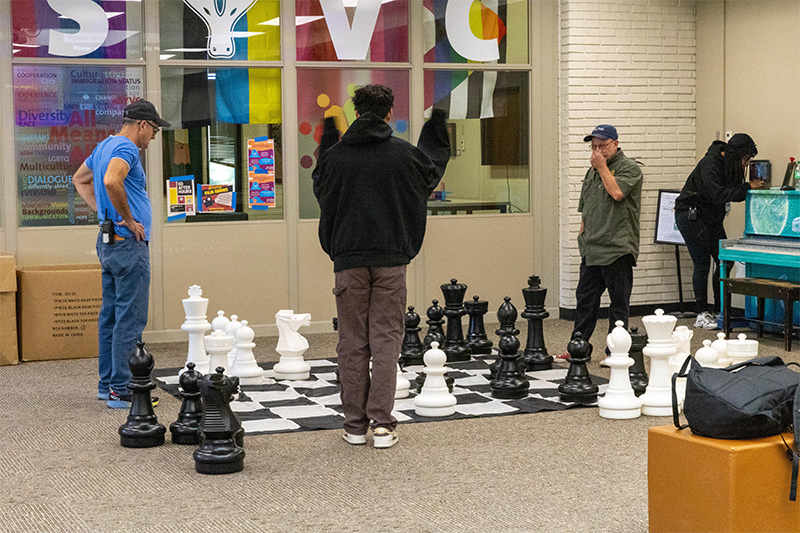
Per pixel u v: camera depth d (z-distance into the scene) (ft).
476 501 12.28
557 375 20.58
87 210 25.12
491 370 19.74
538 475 13.42
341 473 13.60
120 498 12.53
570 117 28.43
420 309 28.07
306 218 27.14
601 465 13.89
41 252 24.70
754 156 27.30
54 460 14.40
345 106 27.27
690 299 30.40
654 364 17.28
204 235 26.05
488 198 28.68
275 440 15.43
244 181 26.48
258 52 26.37
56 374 21.25
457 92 28.14
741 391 10.09
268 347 24.82
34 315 22.76
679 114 29.71
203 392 13.84
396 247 14.76
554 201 29.14
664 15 29.22
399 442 15.29
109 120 25.23
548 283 29.30
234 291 26.40
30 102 24.54
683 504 10.26
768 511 9.94
